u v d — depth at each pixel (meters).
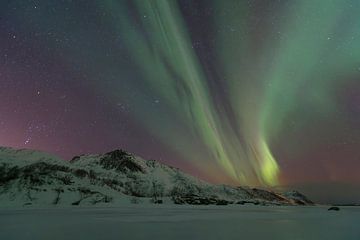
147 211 94.50
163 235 32.84
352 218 67.12
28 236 32.03
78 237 31.14
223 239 29.80
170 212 88.94
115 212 86.31
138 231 36.66
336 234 34.25
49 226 42.62
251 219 60.66
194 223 48.88
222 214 81.38
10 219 56.31
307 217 70.62
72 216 66.00
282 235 33.16
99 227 41.41
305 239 29.97
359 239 30.22
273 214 85.50
